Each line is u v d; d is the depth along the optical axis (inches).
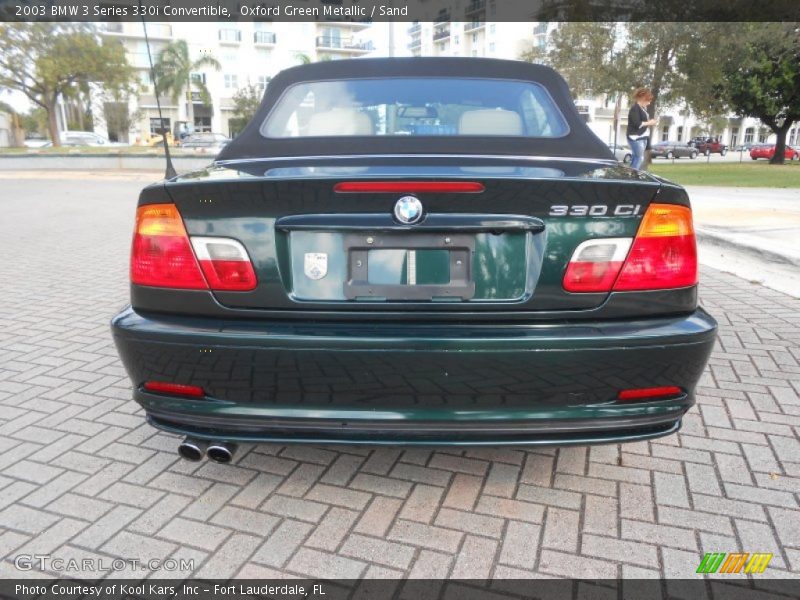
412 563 82.0
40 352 166.6
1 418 126.0
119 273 268.7
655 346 78.9
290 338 78.4
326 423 81.0
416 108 116.6
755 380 141.5
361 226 79.7
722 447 111.8
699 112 1294.3
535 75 124.0
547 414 80.2
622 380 79.7
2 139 2085.4
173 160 1098.7
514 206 79.2
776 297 212.7
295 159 99.9
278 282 81.4
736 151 2623.0
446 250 80.6
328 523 90.7
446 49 3676.2
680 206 82.4
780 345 164.6
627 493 97.7
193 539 87.4
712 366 150.1
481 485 100.3
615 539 86.5
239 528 89.7
